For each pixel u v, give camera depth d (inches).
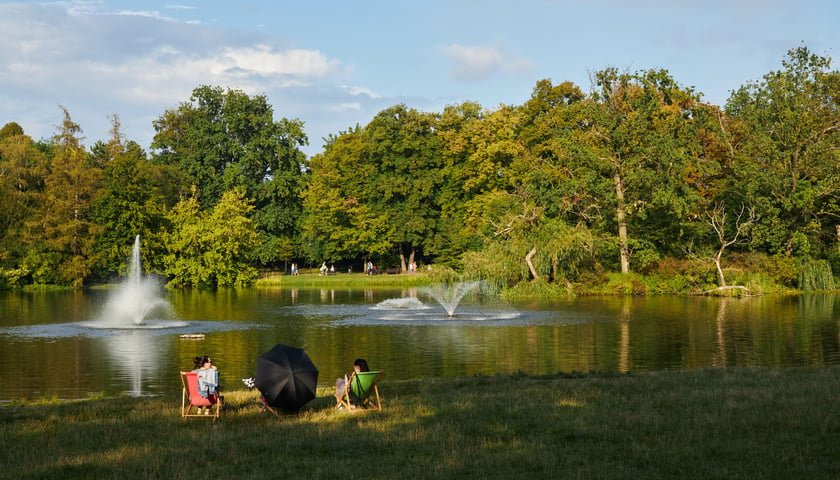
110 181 3221.0
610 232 2864.2
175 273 3166.8
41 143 4205.2
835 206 2770.7
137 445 496.7
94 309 2076.8
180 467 437.7
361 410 605.0
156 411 618.8
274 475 419.8
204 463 450.0
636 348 1228.5
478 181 3393.2
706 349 1211.9
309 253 3826.3
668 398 624.4
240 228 3282.5
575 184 2719.0
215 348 1272.1
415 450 470.9
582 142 2819.9
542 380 765.3
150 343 1337.4
